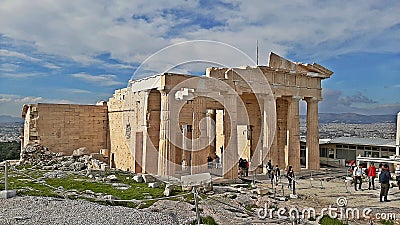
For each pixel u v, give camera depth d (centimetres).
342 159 4950
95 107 4212
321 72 4159
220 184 2955
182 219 1616
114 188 2316
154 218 1577
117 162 3991
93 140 4178
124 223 1473
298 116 3988
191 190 2289
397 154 4372
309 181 3431
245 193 2534
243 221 1731
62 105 3962
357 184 3222
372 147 4756
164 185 2480
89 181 2544
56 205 1712
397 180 3061
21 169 3112
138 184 2556
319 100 4178
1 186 2091
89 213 1592
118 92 4022
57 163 3506
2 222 1404
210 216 1722
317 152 4172
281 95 3791
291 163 3931
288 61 3853
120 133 3934
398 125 4381
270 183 3191
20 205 1688
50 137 3869
